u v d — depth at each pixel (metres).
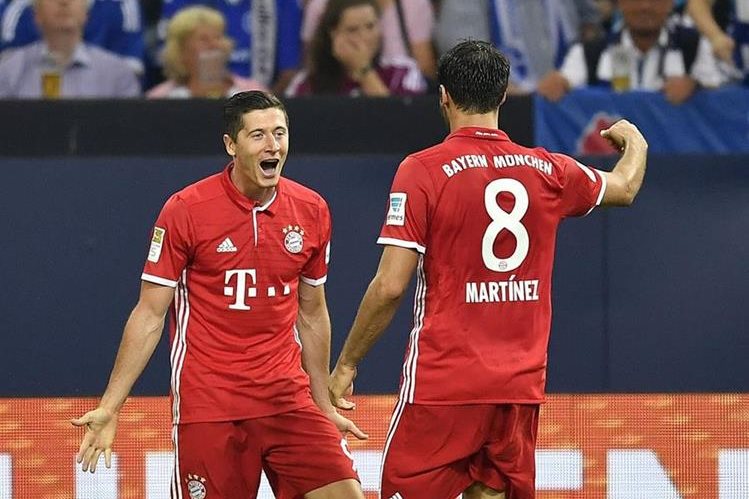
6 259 25.78
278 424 17.58
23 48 29.94
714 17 30.78
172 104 26.30
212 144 26.36
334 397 16.98
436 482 16.11
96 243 25.91
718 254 26.61
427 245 15.88
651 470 22.22
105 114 26.22
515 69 30.98
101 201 25.91
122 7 30.39
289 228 17.38
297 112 26.41
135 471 21.92
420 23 30.53
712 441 22.28
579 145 29.17
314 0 30.45
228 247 17.14
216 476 17.45
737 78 30.73
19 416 21.88
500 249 15.80
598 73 30.30
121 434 21.88
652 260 26.59
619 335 26.58
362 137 26.50
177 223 17.05
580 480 22.19
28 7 29.83
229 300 17.25
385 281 15.80
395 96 26.53
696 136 29.20
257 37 30.56
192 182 25.95
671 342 26.62
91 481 21.91
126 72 30.38
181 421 17.44
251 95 16.94
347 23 29.58
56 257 25.86
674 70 30.33
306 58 30.39
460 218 15.67
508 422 16.06
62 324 25.89
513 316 15.98
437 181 15.67
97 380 25.94
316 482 17.75
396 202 15.77
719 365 26.62
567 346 26.56
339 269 26.06
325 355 18.42
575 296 26.55
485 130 15.99
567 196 16.25
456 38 30.61
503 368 15.88
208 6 30.64
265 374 17.39
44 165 25.83
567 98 29.11
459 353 15.84
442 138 26.58
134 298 25.95
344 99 26.48
